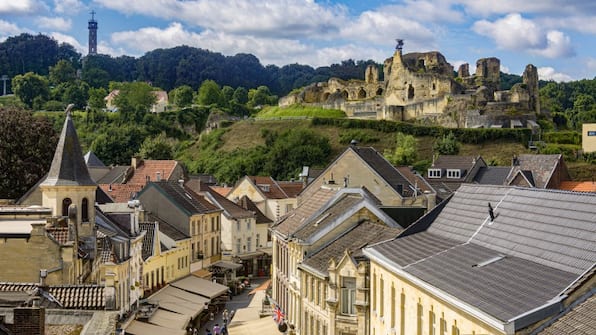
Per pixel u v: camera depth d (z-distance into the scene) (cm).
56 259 4194
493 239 3459
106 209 6550
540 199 3462
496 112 17675
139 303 5994
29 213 4888
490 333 2556
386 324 3972
